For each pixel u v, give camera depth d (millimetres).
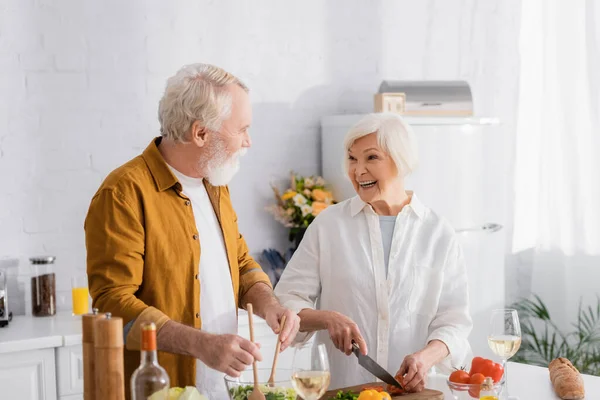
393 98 4066
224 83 2102
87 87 3643
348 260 2371
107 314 1508
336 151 4129
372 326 2338
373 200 2371
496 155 4215
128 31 3738
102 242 2000
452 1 4688
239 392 1737
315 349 1716
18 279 3510
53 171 3576
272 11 4133
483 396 1854
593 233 4742
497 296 4219
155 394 1408
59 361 3045
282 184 4176
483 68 4793
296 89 4215
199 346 1812
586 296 4777
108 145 3701
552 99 4840
